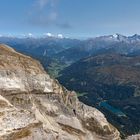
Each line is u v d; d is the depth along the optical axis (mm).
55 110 142500
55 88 151375
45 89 143750
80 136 144125
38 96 138000
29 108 122812
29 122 95625
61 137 119938
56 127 130750
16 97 121062
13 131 88438
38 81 140250
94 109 174375
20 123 92312
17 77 127812
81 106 165875
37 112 125500
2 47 145375
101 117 173000
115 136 172250
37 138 96688
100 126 166875
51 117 137750
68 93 163875
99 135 163000
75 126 146375
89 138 150250
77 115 159000
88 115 165750
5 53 138000
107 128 170000
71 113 151125
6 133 86188
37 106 133250
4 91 117500
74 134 141500
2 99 97375
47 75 149125
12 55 139250
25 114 95812
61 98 152000
